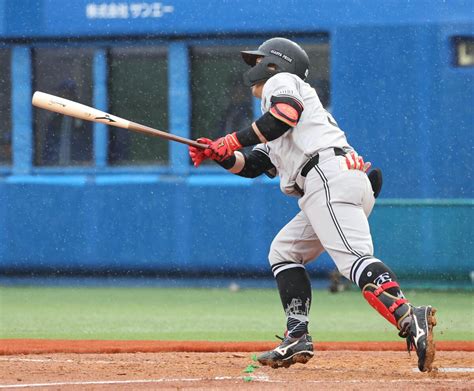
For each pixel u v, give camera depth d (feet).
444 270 148.46
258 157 72.59
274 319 120.57
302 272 70.33
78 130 158.71
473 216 147.43
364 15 150.10
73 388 63.10
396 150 150.41
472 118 148.97
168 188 155.84
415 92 149.79
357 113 150.61
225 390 61.62
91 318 121.70
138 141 157.38
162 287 157.07
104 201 157.69
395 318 62.08
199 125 155.33
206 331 109.19
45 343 91.86
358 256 63.72
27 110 159.43
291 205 152.97
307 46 151.94
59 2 157.79
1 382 67.67
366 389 61.57
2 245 160.66
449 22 148.77
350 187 64.34
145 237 156.87
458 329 111.14
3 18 158.81
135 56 156.46
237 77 153.89
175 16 154.71
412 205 148.77
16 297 144.87
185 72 154.71
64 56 158.20
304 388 61.93
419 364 61.31
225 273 155.33
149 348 87.97
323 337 104.68
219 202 154.61
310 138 65.46
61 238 159.12
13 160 160.35
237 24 152.97
